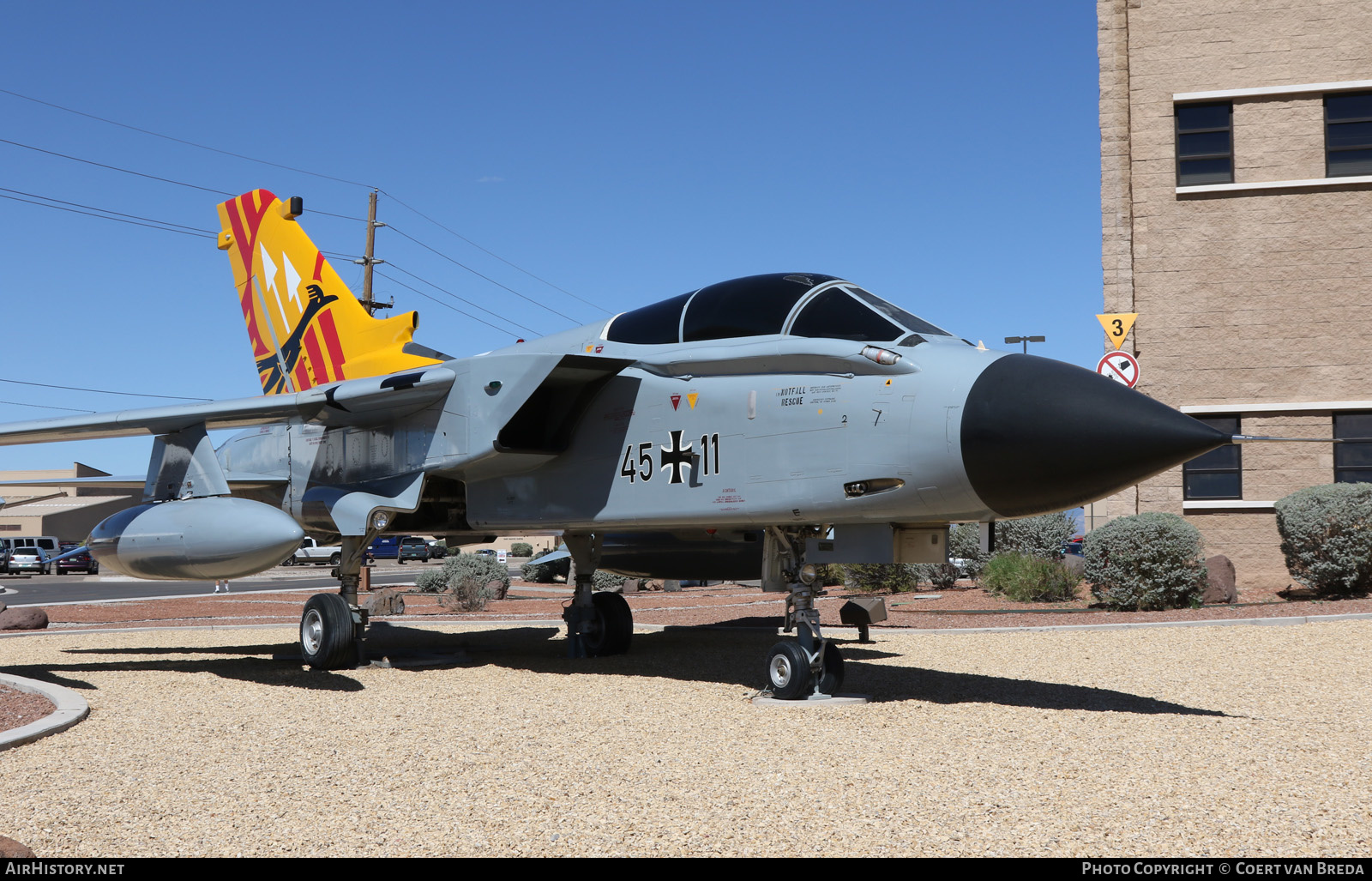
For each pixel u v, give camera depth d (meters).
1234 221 16.70
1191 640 10.99
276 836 4.27
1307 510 14.06
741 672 9.73
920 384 7.01
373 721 7.04
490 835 4.28
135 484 12.27
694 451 8.26
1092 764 5.49
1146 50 17.30
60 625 15.17
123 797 4.89
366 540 10.33
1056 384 6.59
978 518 7.09
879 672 9.24
